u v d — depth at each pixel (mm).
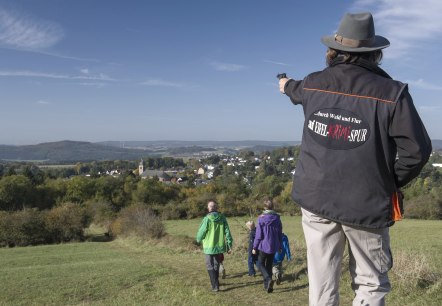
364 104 2100
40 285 10734
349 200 2090
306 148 2232
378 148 2064
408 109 2027
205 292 8531
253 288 8688
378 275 2199
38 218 36781
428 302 6035
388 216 2088
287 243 8820
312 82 2297
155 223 29531
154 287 9531
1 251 28375
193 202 54062
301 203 2221
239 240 13781
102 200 59188
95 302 8758
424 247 13875
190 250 19062
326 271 2219
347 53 2242
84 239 38312
